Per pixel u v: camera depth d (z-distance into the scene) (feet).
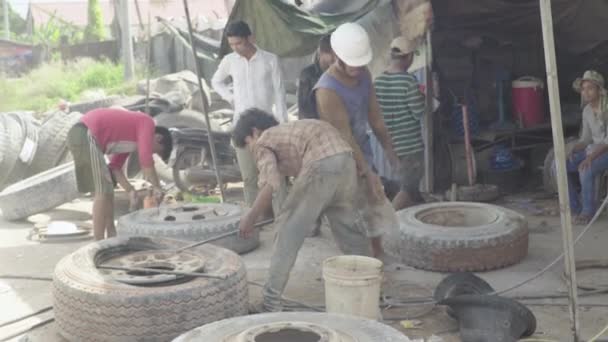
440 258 19.84
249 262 21.77
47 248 24.18
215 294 15.25
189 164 32.81
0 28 145.18
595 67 33.86
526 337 14.98
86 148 22.31
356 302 14.58
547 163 29.45
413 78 25.67
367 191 17.90
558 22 30.35
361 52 17.52
